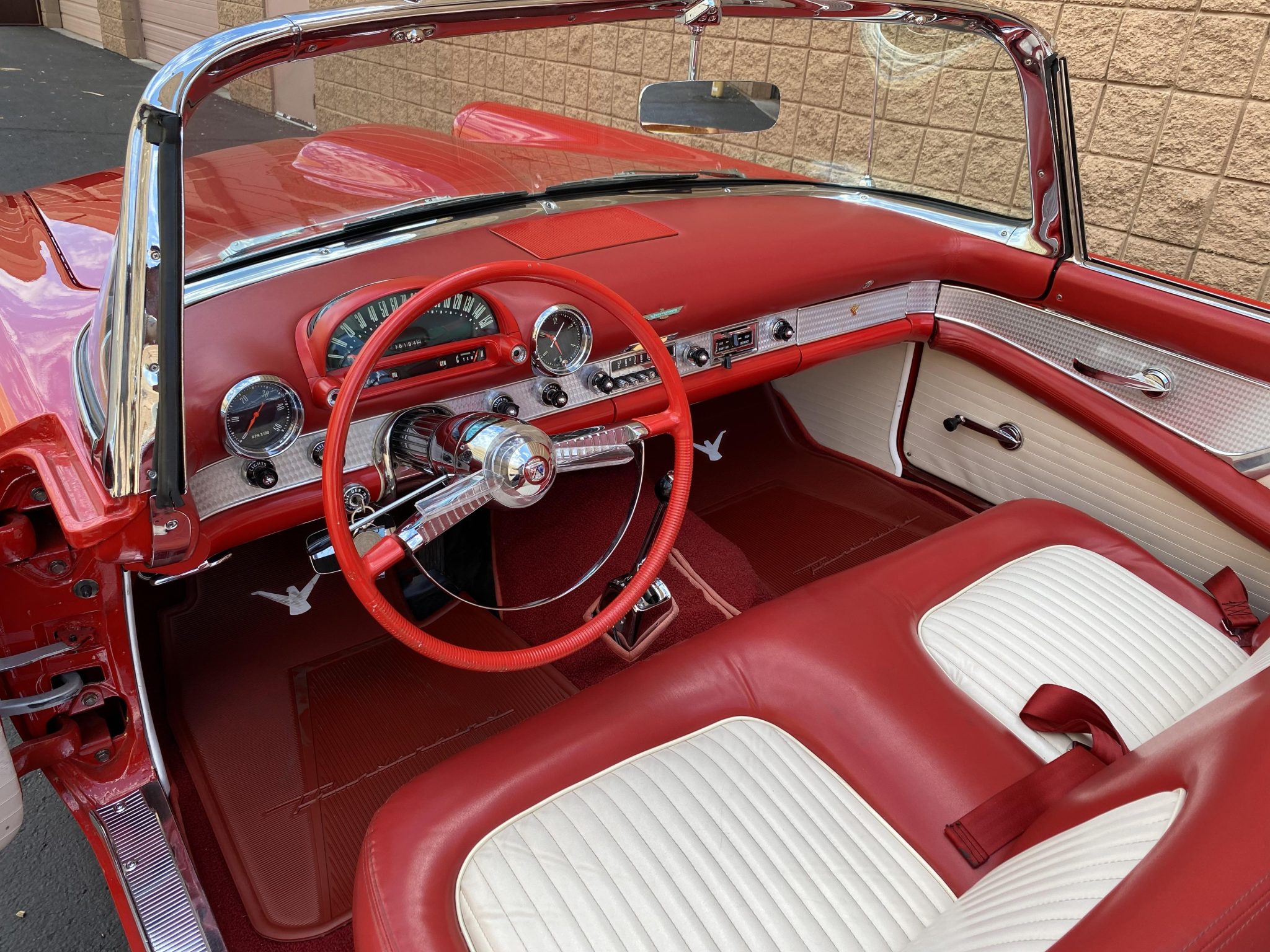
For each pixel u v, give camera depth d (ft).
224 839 4.89
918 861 3.57
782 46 5.59
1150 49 10.75
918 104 6.27
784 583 6.96
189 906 4.06
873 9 5.19
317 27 3.78
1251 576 5.69
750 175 6.91
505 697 5.88
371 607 3.69
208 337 4.10
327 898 4.62
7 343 4.46
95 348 3.71
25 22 33.58
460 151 5.44
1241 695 3.04
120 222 3.22
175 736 5.48
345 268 4.70
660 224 5.96
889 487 8.05
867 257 6.23
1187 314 5.59
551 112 5.50
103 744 4.35
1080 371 6.34
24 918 5.09
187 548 3.65
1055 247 6.24
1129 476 6.24
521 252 5.22
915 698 4.16
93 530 3.25
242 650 6.13
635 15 4.81
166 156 3.20
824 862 3.49
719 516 7.66
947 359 7.32
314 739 5.52
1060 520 5.50
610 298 4.10
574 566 6.81
